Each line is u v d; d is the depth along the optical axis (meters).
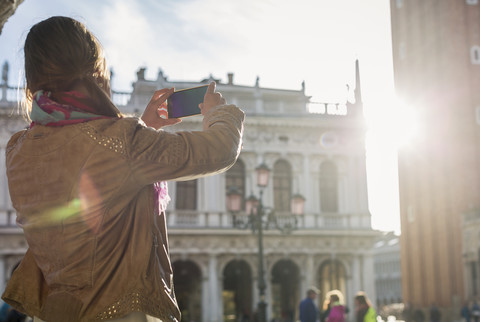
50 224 1.72
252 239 43.69
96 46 1.94
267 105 46.09
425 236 53.34
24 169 1.79
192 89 2.13
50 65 1.86
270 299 44.03
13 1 2.77
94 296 1.71
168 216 42.53
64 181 1.73
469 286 47.41
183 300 43.47
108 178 1.73
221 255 43.31
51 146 1.77
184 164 1.78
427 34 53.66
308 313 15.78
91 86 1.92
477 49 51.66
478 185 49.88
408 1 56.41
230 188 23.28
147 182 1.78
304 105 46.53
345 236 45.34
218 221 43.12
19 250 39.19
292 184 45.31
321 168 46.34
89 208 1.71
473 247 47.19
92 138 1.75
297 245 44.53
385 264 124.75
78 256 1.71
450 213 50.44
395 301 91.00
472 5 52.12
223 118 1.94
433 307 43.53
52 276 1.76
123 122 1.80
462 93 50.94
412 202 55.16
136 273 1.74
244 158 44.69
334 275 45.47
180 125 41.03
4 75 40.09
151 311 1.72
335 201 46.19
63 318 1.73
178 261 42.94
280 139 45.53
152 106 2.15
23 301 1.88
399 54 57.50
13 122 39.91
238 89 47.03
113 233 1.74
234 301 44.19
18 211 1.82
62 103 1.86
